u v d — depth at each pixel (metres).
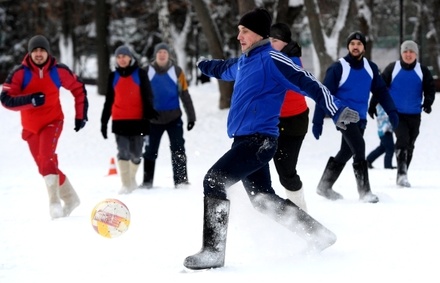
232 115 10.55
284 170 13.54
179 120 21.52
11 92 14.96
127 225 11.20
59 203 15.22
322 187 17.16
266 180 10.82
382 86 17.34
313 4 46.75
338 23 47.38
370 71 16.92
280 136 13.44
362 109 16.92
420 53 64.44
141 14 72.19
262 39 10.52
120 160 20.48
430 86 20.55
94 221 11.12
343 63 16.80
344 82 16.77
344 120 9.66
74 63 73.44
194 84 69.81
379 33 76.19
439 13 69.88
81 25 74.50
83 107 15.88
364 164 16.53
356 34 16.72
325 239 10.59
